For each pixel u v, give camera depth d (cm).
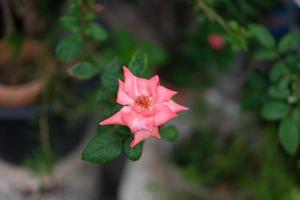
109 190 102
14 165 88
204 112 93
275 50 68
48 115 83
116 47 88
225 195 87
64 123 85
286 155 85
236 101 97
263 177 85
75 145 89
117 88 60
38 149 81
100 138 56
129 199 89
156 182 89
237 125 90
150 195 88
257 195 85
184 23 103
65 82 85
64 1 87
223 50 87
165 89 57
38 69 84
